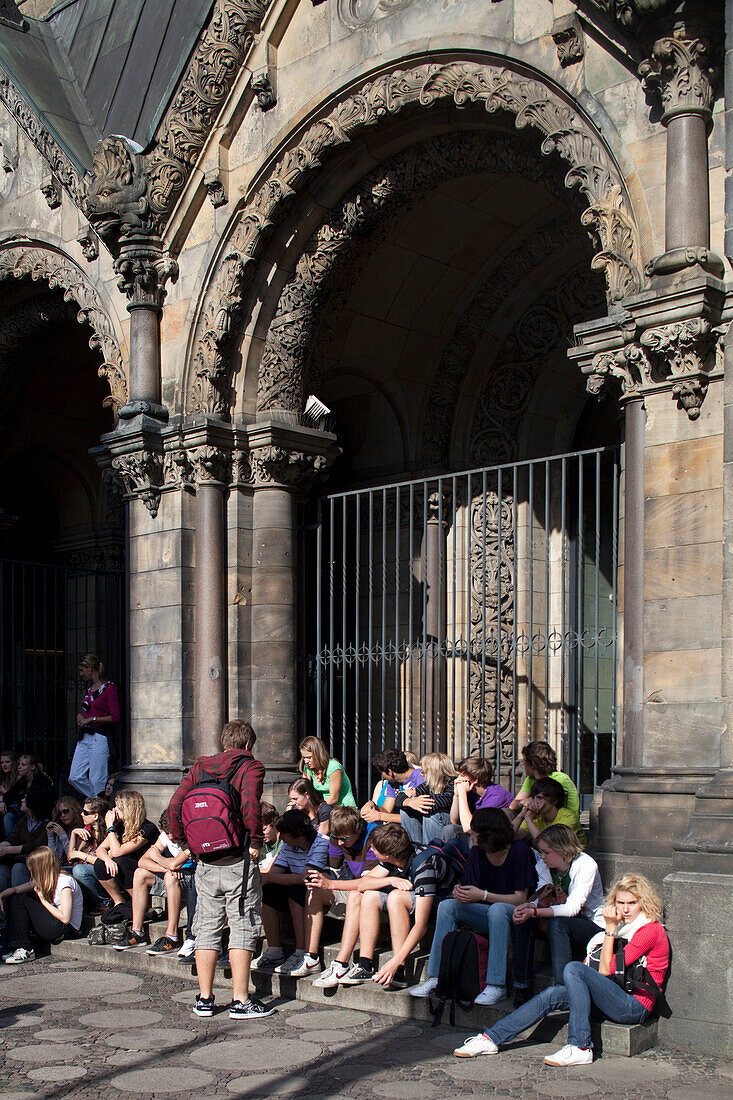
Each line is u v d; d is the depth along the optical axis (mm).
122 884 10328
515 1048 6902
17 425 17344
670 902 6980
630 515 8445
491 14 9742
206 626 11797
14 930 9875
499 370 14148
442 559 14172
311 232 11648
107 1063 6711
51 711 18656
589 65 9016
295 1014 7797
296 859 8734
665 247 8344
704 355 8047
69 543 18812
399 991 7723
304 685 12461
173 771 11805
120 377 12867
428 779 9242
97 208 12312
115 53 14469
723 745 7484
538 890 7438
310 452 12188
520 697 13938
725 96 7715
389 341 13766
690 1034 6801
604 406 14492
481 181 11805
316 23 11211
